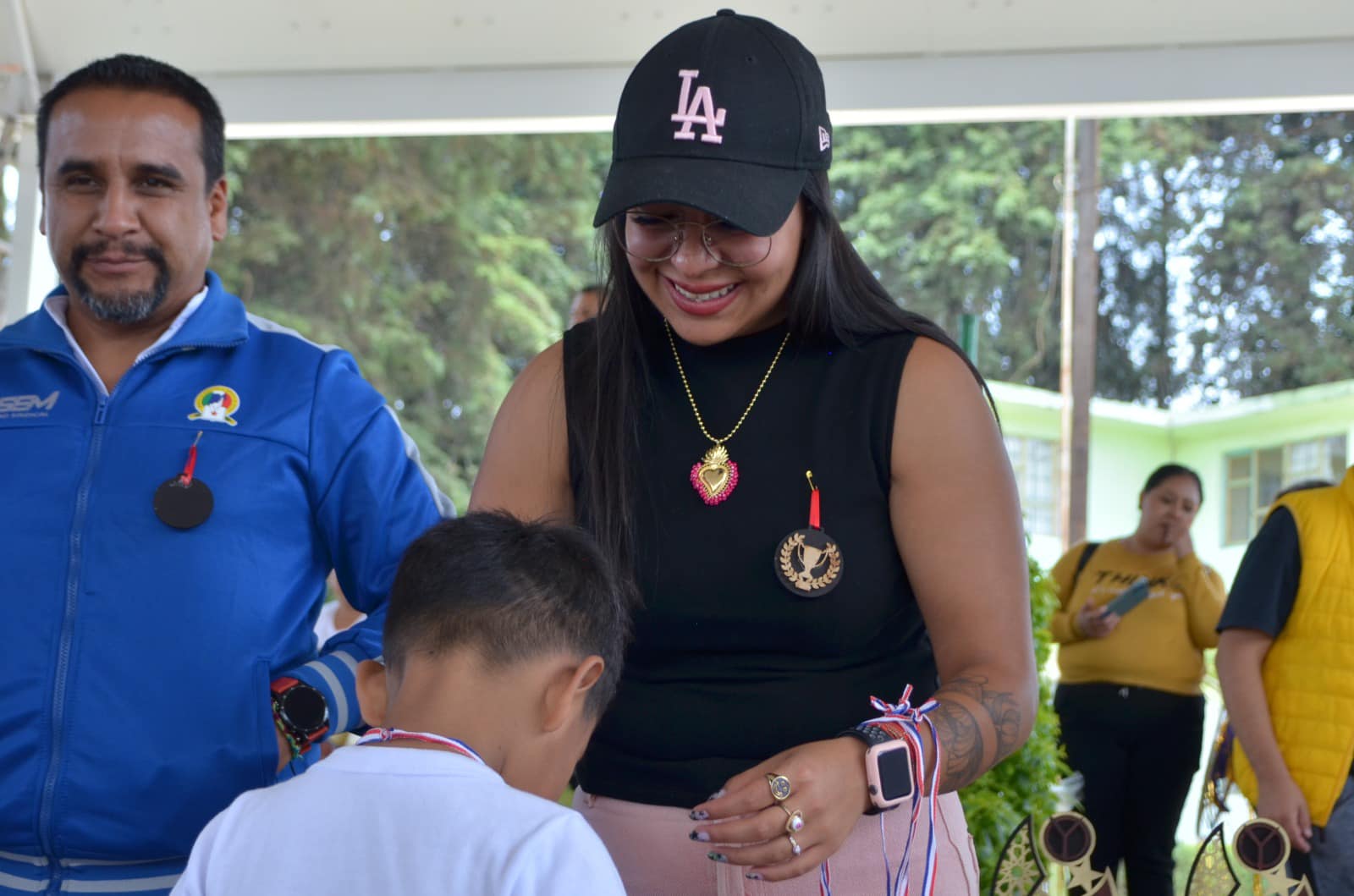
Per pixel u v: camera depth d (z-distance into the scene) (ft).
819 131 5.82
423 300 53.98
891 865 5.62
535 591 5.15
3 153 15.81
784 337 6.02
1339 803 11.79
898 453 5.79
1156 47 14.80
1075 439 51.16
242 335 7.33
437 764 4.89
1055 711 18.47
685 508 5.88
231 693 6.79
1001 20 14.88
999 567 5.68
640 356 6.10
